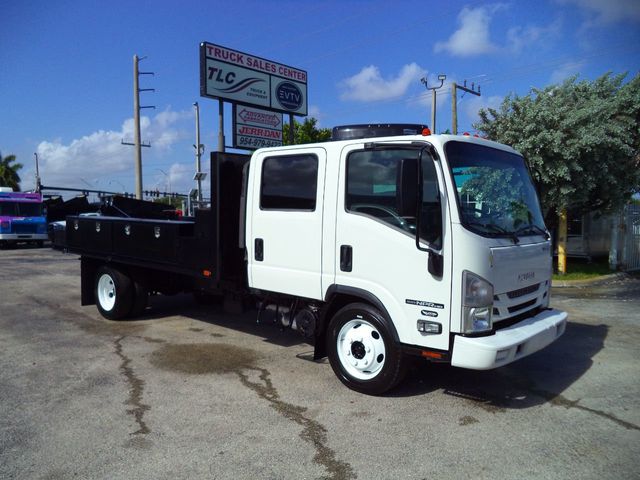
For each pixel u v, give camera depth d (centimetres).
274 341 674
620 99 1221
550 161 1133
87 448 373
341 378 492
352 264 470
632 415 436
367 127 628
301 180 512
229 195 582
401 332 441
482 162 467
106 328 746
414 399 467
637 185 1234
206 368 558
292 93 1562
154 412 437
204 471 341
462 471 342
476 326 413
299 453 365
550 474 338
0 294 1055
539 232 517
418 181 402
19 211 2738
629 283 1177
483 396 477
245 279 578
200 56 1316
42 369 553
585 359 596
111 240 760
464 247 409
